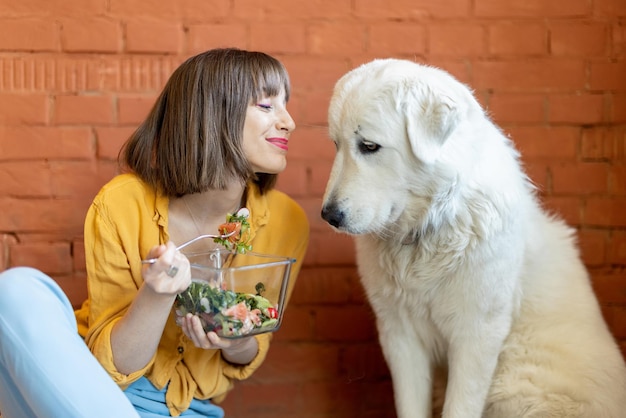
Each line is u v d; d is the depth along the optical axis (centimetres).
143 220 164
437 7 215
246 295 146
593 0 216
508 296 170
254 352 175
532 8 216
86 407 130
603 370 174
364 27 215
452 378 175
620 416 172
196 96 160
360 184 155
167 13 211
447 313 171
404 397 182
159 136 168
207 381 172
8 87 209
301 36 214
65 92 211
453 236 163
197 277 144
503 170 166
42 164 212
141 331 146
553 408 171
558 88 218
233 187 166
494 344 171
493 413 180
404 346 182
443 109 147
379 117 152
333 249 221
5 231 212
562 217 221
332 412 226
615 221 221
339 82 165
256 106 164
